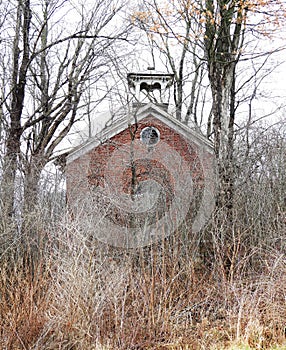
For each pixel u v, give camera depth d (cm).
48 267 713
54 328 647
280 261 732
